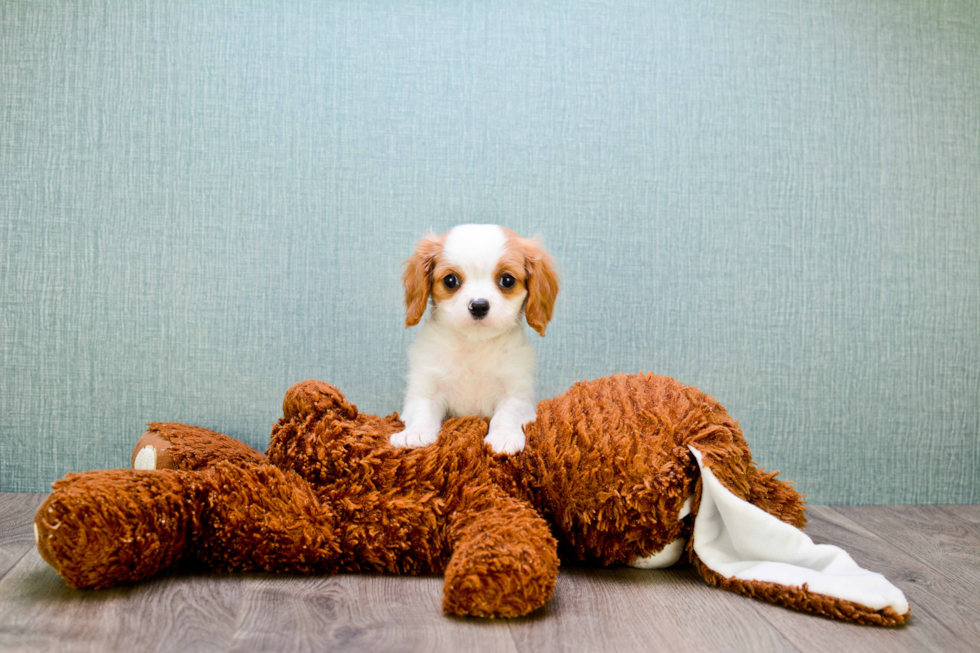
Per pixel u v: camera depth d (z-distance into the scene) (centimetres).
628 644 103
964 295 199
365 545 127
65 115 185
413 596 119
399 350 190
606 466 125
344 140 190
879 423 199
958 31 198
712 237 196
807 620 113
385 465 131
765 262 197
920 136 198
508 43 193
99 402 186
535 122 193
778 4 198
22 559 130
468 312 141
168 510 121
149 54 187
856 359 199
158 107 187
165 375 187
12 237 184
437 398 156
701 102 196
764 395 197
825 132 199
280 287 188
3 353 184
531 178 193
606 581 129
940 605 122
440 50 192
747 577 121
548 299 153
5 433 185
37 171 185
